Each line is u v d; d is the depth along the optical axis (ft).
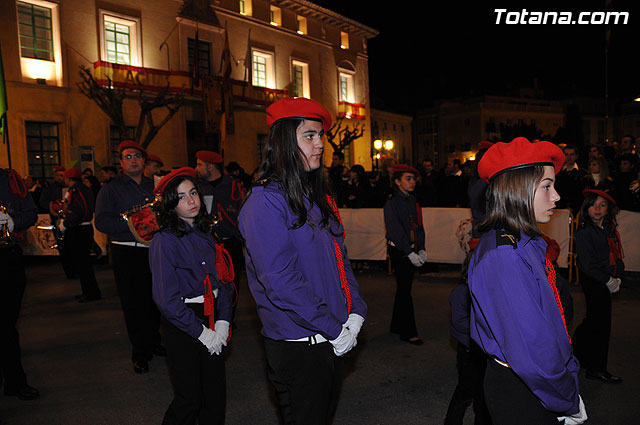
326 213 7.29
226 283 10.18
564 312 6.73
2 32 51.88
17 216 13.26
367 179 34.96
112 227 15.25
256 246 6.70
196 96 69.67
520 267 5.62
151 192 16.62
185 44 70.28
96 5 59.67
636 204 25.81
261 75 84.33
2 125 24.50
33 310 23.35
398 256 17.22
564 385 5.56
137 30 64.28
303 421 6.94
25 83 53.36
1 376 13.58
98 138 59.67
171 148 68.08
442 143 187.32
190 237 9.73
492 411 6.24
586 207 13.42
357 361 15.75
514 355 5.55
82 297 24.99
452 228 29.76
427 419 11.94
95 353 17.26
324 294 6.98
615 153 35.94
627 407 12.20
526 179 5.90
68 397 13.66
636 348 16.11
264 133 82.12
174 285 9.20
